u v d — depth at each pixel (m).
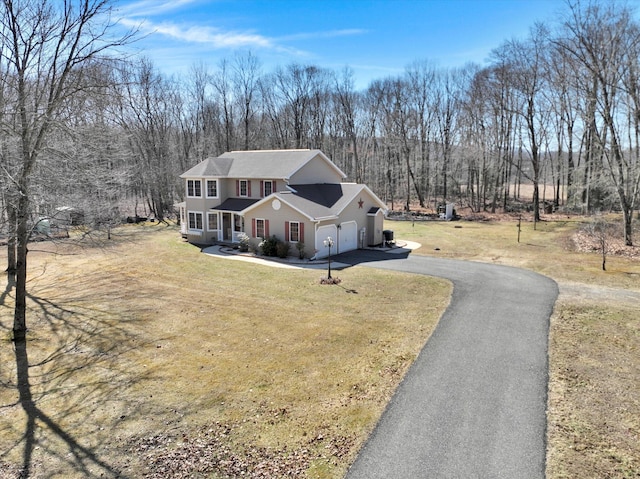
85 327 13.70
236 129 54.72
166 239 29.75
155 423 8.48
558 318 13.42
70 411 9.03
